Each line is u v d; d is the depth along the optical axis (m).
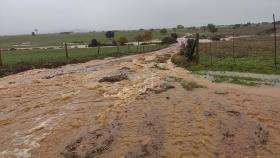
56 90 22.50
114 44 86.19
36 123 15.20
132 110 16.45
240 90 20.97
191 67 33.22
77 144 12.34
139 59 43.66
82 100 19.14
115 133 13.27
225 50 53.47
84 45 90.19
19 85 24.97
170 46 77.81
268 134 12.93
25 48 79.69
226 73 28.53
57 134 13.53
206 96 19.22
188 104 17.41
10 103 19.36
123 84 23.53
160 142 12.23
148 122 14.48
